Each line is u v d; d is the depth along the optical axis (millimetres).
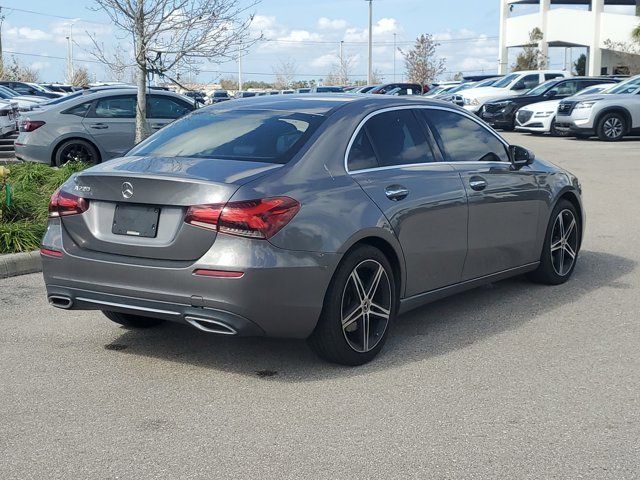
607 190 12906
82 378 5023
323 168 5051
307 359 5340
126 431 4227
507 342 5660
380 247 5316
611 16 44281
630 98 21812
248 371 5121
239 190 4617
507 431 4176
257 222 4559
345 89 39531
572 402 4559
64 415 4445
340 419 4352
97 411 4500
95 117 13945
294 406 4539
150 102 14203
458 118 6309
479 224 6098
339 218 4902
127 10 12391
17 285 7457
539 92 26500
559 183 7105
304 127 5277
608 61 48188
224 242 4562
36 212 9258
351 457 3895
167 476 3717
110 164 5262
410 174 5574
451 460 3854
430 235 5617
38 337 5871
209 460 3877
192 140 5484
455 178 5898
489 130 6555
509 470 3746
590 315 6320
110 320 6301
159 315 4797
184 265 4637
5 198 9031
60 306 5207
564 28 46719
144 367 5215
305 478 3686
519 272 6793
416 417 4367
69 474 3744
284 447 4012
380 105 5695
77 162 12617
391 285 5336
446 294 5961
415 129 5863
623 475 3693
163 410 4504
